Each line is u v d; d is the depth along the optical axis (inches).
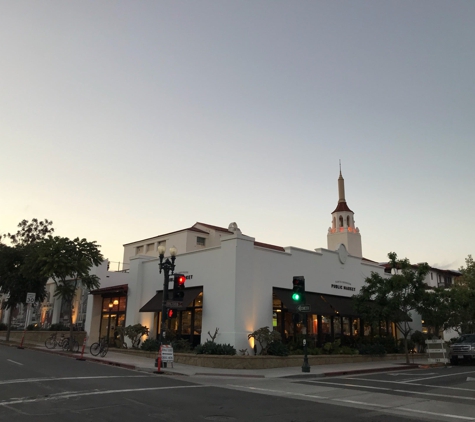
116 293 1267.2
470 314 1238.9
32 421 324.8
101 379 576.7
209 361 820.0
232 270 927.0
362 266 1269.7
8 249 1411.2
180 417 361.4
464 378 722.2
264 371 781.9
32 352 1000.2
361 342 1155.3
